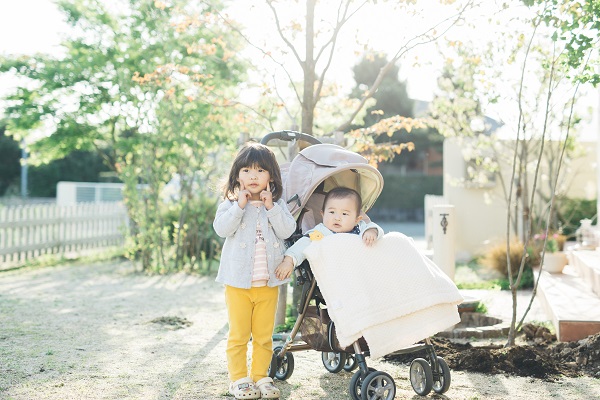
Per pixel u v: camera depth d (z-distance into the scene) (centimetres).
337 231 413
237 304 403
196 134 1091
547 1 510
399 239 405
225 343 572
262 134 973
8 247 1165
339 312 379
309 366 496
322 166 435
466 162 1328
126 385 431
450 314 400
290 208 427
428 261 412
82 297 816
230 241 406
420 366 416
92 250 1411
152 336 596
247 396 386
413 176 3478
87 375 454
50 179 3475
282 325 622
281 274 396
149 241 1100
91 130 1301
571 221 1312
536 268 980
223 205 408
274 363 439
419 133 3625
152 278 1013
